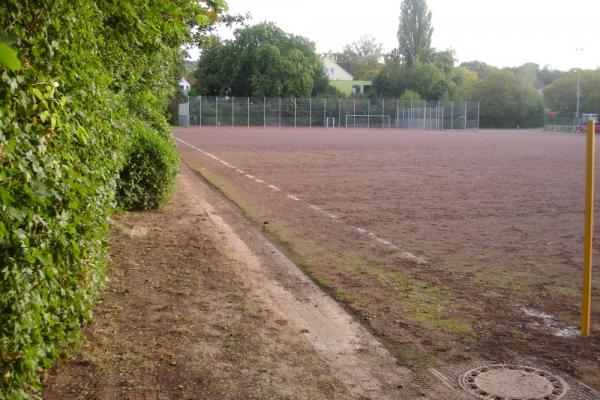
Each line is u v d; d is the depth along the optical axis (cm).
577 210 1352
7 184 300
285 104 7931
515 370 486
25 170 310
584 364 499
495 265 838
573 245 978
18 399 324
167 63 1412
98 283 537
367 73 13250
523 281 757
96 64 446
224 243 928
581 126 7638
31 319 336
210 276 740
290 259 848
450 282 746
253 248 908
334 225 1125
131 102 1185
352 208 1338
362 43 15375
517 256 895
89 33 442
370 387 455
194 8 750
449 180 1953
